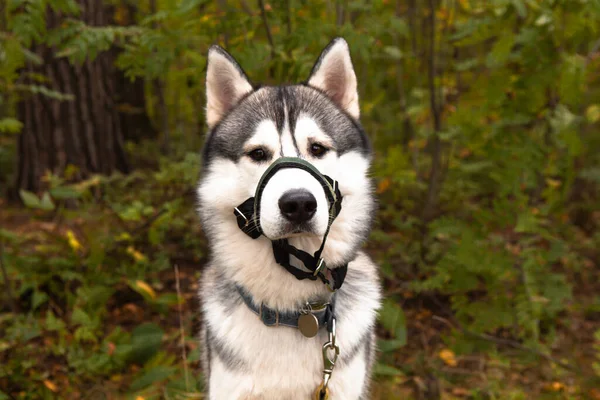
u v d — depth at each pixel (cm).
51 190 475
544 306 414
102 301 432
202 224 264
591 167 663
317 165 245
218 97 276
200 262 521
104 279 455
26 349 372
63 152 643
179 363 384
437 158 499
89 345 392
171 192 536
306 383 244
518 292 424
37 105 632
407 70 683
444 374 389
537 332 414
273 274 242
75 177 636
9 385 348
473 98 468
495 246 423
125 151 693
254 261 243
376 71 662
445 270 426
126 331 425
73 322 393
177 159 649
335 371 246
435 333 437
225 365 246
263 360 241
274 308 244
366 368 267
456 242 451
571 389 371
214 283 269
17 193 665
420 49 639
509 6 380
